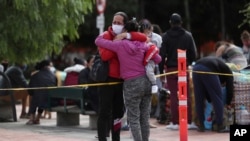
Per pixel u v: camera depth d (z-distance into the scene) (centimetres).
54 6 2883
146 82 2244
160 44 2981
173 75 3059
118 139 2430
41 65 3509
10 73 3819
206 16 8900
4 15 2869
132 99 2238
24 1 2775
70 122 3412
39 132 3011
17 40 2902
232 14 8556
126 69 2238
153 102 3694
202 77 2933
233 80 2933
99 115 2361
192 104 3114
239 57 3216
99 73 2338
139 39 2256
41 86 3431
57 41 3002
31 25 2880
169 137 2820
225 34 8431
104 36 2311
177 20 3048
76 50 8869
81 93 3159
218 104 2920
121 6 7769
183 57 2258
